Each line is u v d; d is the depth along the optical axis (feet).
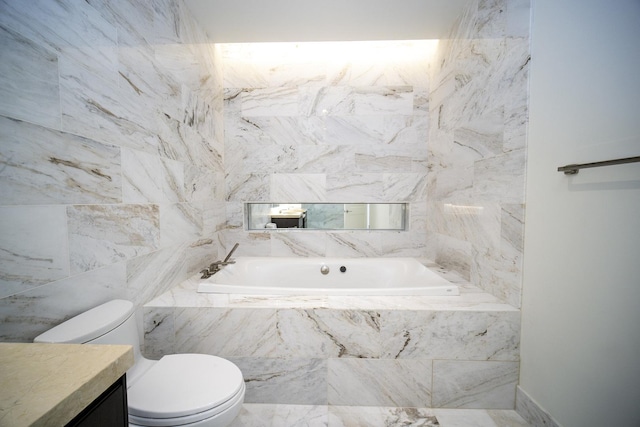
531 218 4.25
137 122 4.39
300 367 4.64
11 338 2.62
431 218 7.86
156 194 4.94
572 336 3.53
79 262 3.36
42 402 1.28
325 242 8.34
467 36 5.88
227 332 4.64
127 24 4.14
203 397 2.97
